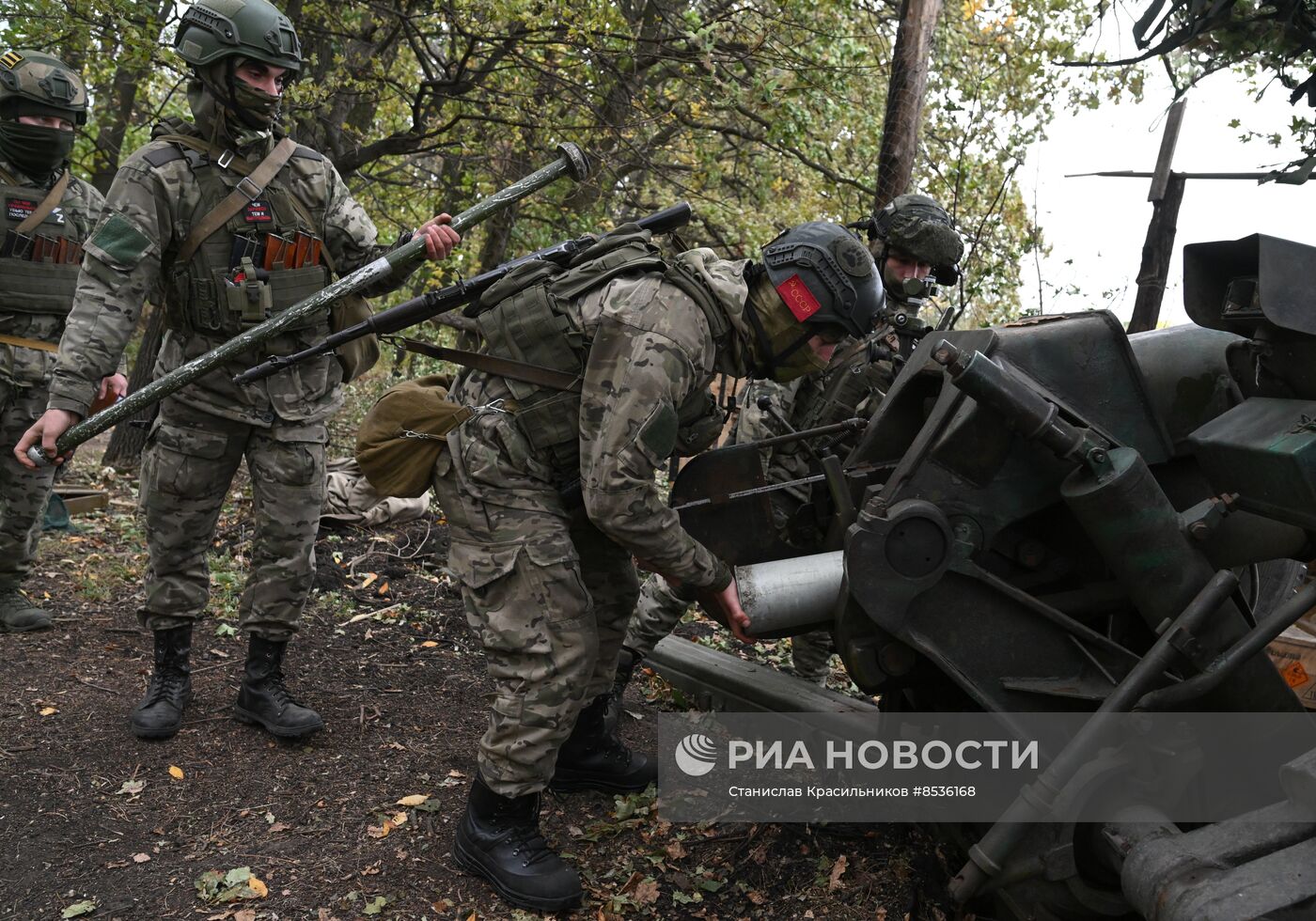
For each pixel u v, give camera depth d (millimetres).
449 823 3057
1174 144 4785
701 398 2633
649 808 3215
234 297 3182
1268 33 2930
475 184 8859
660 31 8789
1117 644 2479
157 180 3102
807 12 8227
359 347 3504
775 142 8773
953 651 2473
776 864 2953
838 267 2494
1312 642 2850
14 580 4285
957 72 7645
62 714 3531
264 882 2730
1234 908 1865
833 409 3170
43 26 6871
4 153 4215
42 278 4176
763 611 2650
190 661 4016
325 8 7711
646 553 2508
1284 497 2160
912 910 2732
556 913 2709
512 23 8039
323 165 3375
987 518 2465
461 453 2684
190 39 3059
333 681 3932
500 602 2666
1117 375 2473
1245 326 2256
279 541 3393
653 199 10336
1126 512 2309
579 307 2584
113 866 2762
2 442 4180
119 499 6512
